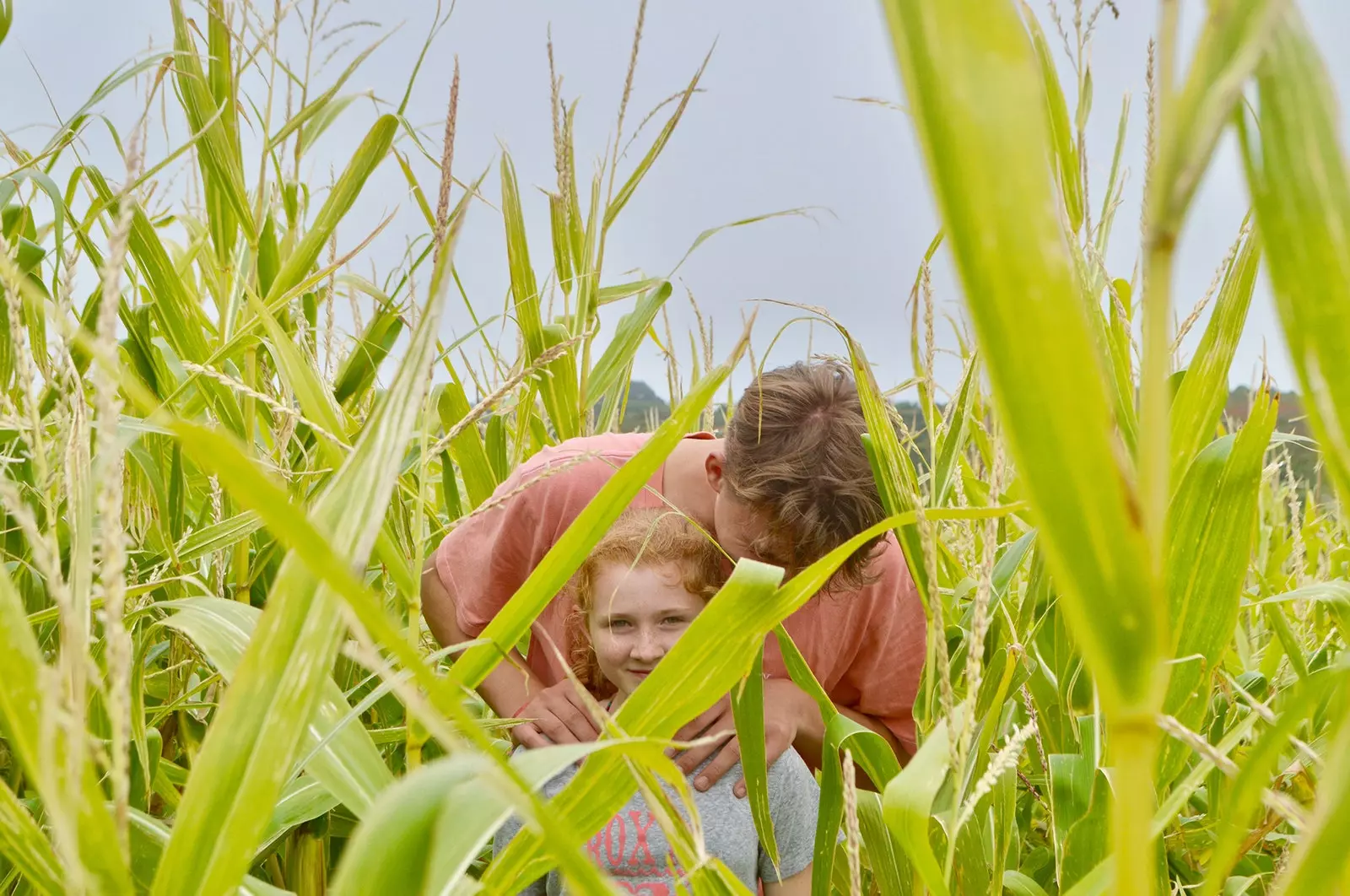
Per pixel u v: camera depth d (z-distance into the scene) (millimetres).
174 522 1836
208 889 534
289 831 1544
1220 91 298
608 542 1860
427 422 1165
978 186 321
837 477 1658
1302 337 371
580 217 2447
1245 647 2035
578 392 2494
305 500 1649
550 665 2283
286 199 2074
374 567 1912
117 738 497
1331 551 2344
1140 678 351
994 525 803
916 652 2100
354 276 2219
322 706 869
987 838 1157
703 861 659
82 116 1688
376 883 516
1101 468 332
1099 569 342
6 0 1650
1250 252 1155
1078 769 1257
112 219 1767
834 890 1351
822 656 2078
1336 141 362
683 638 816
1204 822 1466
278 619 580
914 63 323
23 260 1537
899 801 716
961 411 1348
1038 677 1630
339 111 2080
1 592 484
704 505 2072
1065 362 328
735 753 1814
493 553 2191
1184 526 1193
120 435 972
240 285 2012
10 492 484
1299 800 1368
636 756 636
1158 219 322
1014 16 318
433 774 549
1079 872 1160
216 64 1874
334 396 1924
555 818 441
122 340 1827
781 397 1722
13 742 526
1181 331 1383
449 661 2291
